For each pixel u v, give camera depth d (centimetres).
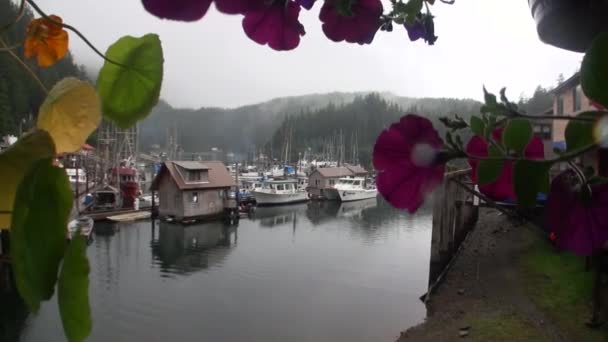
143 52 42
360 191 4675
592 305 692
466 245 1423
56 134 35
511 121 38
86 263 25
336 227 2912
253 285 1650
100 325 1229
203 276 1742
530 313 780
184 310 1375
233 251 2191
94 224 2705
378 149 33
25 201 23
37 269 23
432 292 1091
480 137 40
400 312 1343
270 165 8031
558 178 35
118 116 43
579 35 51
